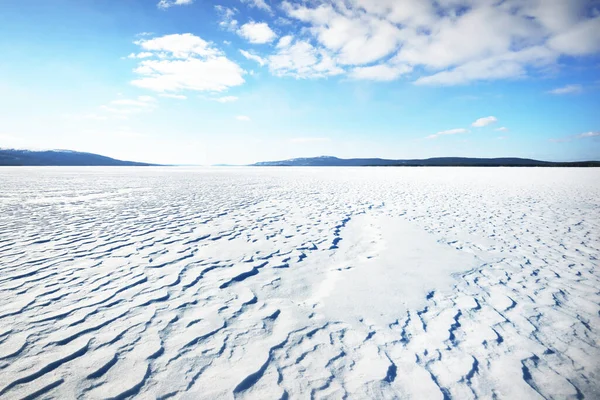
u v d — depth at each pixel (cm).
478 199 1092
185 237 536
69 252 437
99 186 1662
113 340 224
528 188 1498
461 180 2158
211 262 406
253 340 231
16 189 1448
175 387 180
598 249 485
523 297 314
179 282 337
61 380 182
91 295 298
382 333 245
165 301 290
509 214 793
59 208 870
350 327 253
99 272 360
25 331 232
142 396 172
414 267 400
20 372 187
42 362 197
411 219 729
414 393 182
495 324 261
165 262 402
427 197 1157
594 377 199
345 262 418
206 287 326
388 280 355
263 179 2434
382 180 2248
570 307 293
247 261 414
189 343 224
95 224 641
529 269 396
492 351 224
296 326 253
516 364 210
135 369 194
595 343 235
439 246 502
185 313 269
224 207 901
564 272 385
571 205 941
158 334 234
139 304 282
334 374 196
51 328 238
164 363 201
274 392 179
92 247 465
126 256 423
